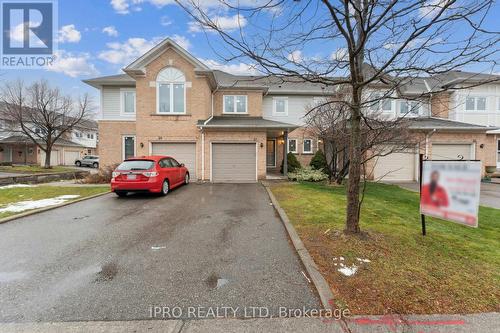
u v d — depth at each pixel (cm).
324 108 1095
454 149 1376
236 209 674
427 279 300
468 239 445
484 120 1578
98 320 236
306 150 1792
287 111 1772
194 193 925
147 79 1276
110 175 1278
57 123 2592
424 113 1452
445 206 410
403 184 1261
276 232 484
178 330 223
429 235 456
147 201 782
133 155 1545
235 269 333
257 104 1605
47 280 307
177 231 491
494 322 231
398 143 805
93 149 4228
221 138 1280
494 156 1596
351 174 436
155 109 1280
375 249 384
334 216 574
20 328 224
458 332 219
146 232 486
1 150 3089
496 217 627
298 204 711
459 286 287
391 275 308
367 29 344
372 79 376
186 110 1287
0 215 592
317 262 340
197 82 1291
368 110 995
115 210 665
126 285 295
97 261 359
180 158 1292
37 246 415
